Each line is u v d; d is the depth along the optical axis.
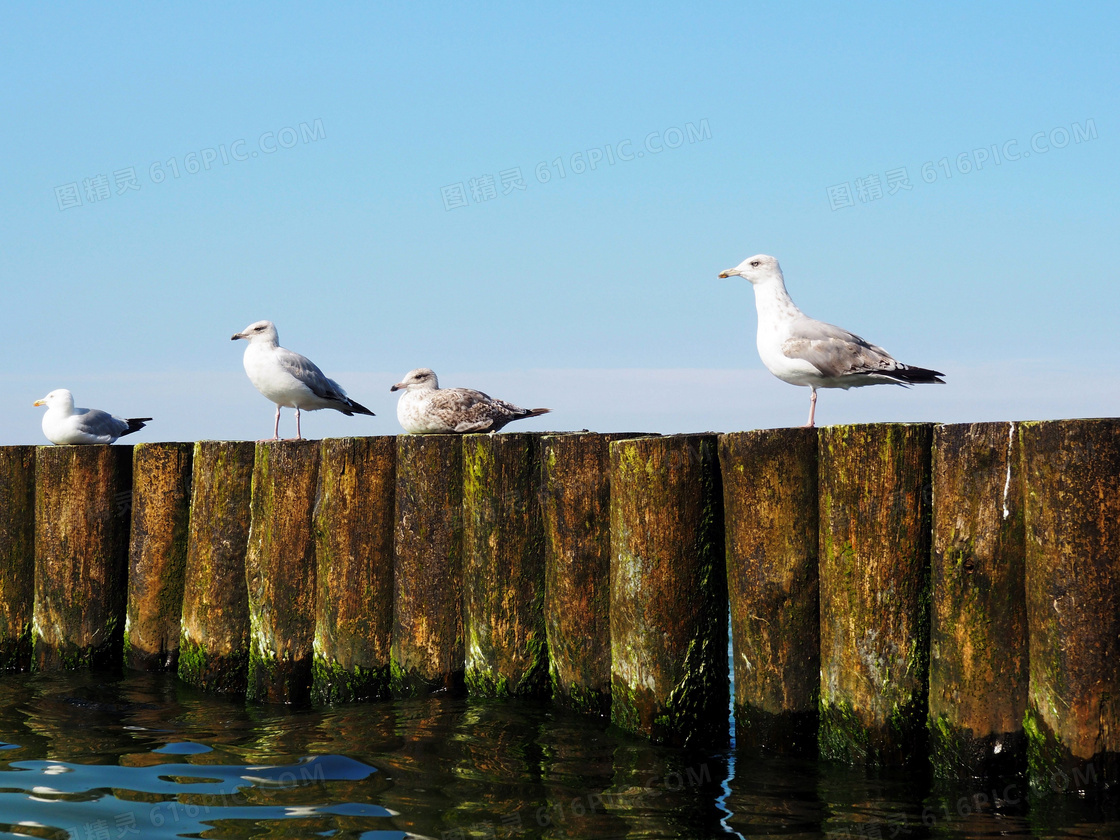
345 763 7.84
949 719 7.25
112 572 11.38
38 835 6.44
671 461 8.09
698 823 6.63
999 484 7.02
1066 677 6.77
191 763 7.94
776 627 7.77
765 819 6.71
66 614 11.23
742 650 7.98
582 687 8.89
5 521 11.39
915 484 7.34
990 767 7.16
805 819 6.71
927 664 7.48
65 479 11.20
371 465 9.58
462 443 9.45
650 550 8.16
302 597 9.91
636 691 8.30
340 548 9.59
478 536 9.33
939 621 7.28
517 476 9.27
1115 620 6.68
